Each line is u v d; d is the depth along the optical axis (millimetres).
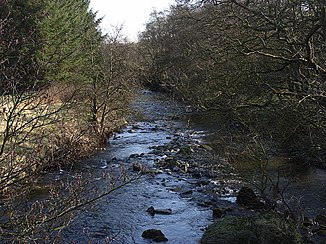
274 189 12594
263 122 15180
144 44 45656
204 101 17812
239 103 16219
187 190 15906
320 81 13016
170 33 35781
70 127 10258
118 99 25359
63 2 31062
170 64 31641
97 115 24203
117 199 14688
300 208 12016
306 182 15648
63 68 23188
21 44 6434
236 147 17609
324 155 14758
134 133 27656
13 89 5680
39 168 5801
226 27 16062
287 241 10266
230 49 16094
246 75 16109
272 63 16281
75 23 29969
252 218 11477
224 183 16578
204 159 20188
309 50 13578
